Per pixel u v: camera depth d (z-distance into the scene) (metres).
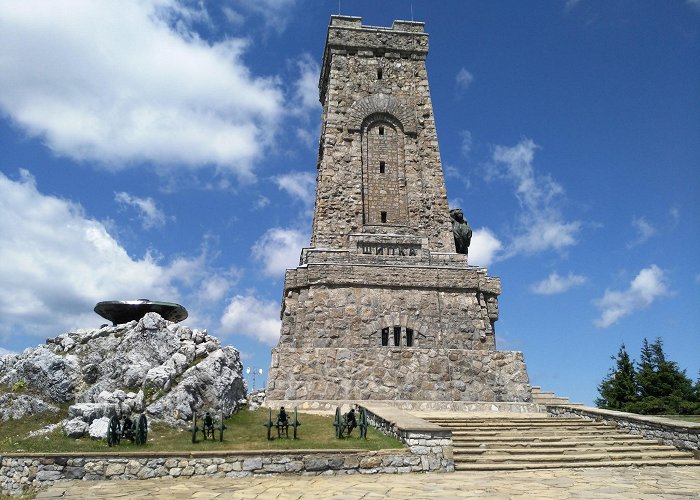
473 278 34.94
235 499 13.60
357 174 37.91
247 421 23.62
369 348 30.78
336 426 19.98
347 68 40.53
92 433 19.44
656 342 50.78
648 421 22.72
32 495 14.92
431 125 39.91
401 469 17.75
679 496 13.91
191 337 26.92
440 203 38.09
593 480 16.50
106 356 24.78
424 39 41.97
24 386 22.98
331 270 33.84
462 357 31.25
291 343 32.47
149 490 14.88
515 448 20.72
